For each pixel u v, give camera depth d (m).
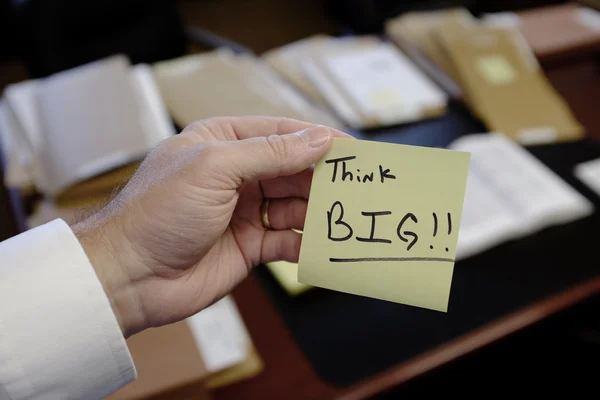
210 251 0.61
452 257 0.46
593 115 1.20
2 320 0.47
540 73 1.21
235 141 0.51
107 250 0.52
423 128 1.11
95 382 0.52
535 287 0.81
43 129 1.00
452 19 1.38
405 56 1.30
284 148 0.50
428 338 0.75
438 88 1.20
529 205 0.90
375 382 0.70
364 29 1.62
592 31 1.40
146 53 1.45
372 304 0.79
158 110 1.06
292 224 0.65
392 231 0.48
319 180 0.50
